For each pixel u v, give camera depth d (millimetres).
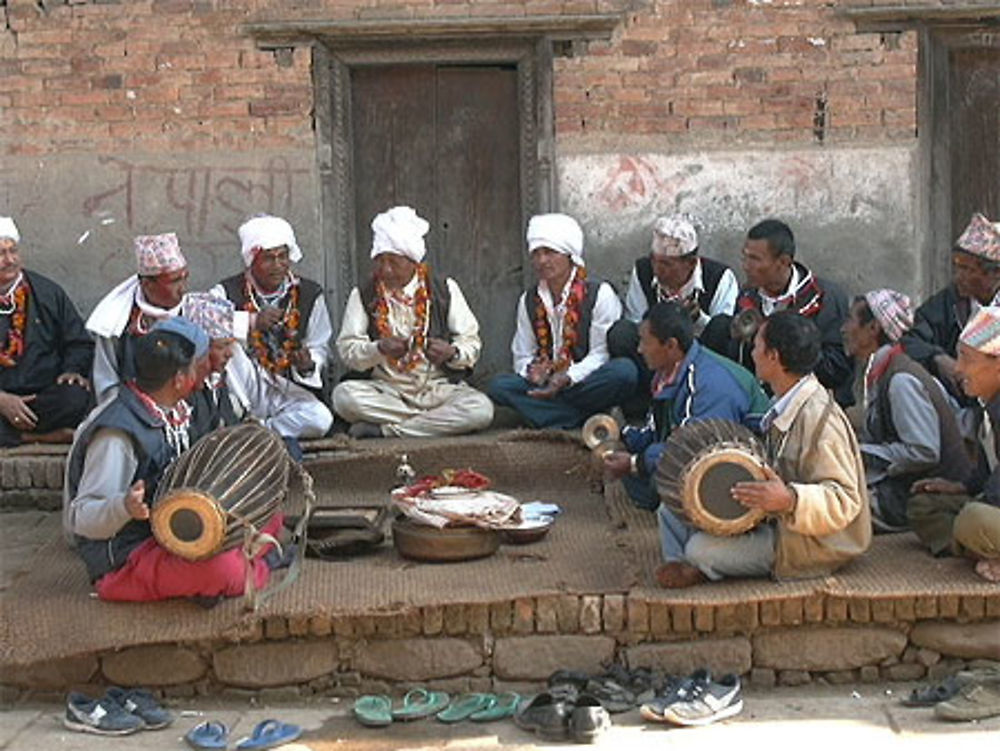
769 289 8289
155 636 6141
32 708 6281
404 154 9359
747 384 7020
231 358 7559
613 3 9016
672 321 7055
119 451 6258
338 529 6977
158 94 9102
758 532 6363
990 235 7820
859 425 8445
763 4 8977
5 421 8406
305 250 9148
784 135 9062
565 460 8133
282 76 9070
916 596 6242
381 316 8508
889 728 5895
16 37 9102
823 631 6355
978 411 7395
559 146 9109
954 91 9180
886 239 9102
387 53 9156
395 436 8523
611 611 6324
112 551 6273
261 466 6230
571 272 8602
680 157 9070
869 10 8930
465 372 8680
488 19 8953
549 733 5852
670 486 6301
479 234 9391
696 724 5914
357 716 6062
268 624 6305
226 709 6254
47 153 9156
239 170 9141
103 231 9188
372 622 6320
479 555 6789
